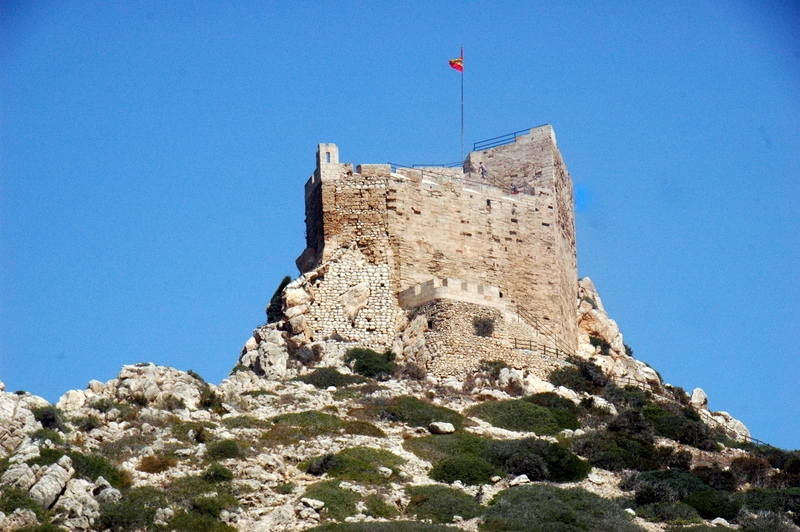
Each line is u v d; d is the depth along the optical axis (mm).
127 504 66812
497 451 79125
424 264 100625
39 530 63031
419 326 96062
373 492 72000
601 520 70250
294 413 83688
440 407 87188
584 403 92312
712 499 75562
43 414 74562
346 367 94188
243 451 75375
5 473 66875
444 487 73688
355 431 81438
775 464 87500
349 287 98875
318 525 67688
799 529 74500
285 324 97250
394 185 101500
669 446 86000
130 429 77438
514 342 97438
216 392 85375
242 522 68188
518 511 70125
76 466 69250
